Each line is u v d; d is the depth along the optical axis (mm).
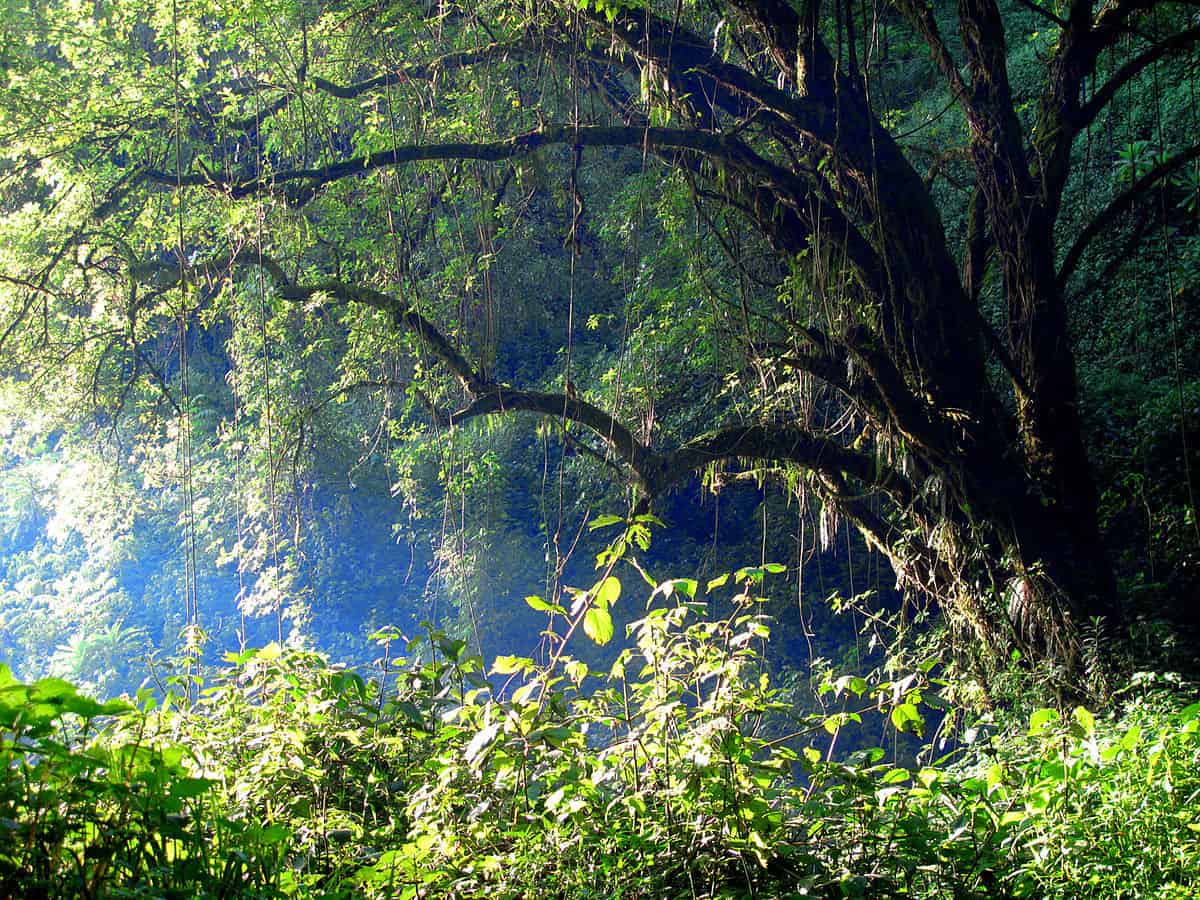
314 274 12695
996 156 10625
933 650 10773
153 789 2727
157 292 11438
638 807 3936
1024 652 10047
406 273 11852
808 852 4039
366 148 11648
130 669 19469
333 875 3787
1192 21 12086
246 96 11523
